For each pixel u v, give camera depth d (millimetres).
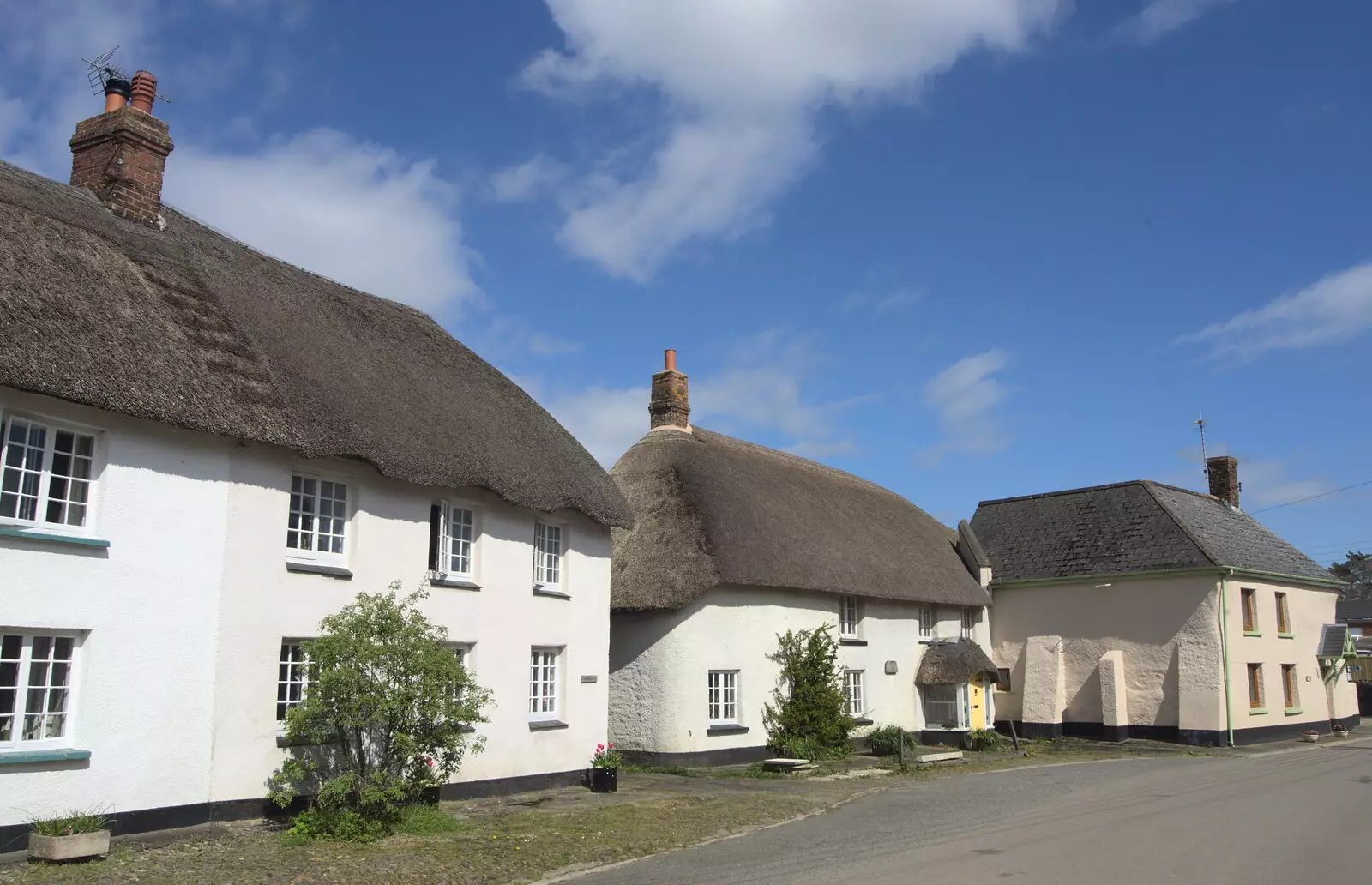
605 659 18797
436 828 12578
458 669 12805
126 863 9906
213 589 11875
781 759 21406
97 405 10508
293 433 12438
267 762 12359
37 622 10164
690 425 26859
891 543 28781
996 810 15094
